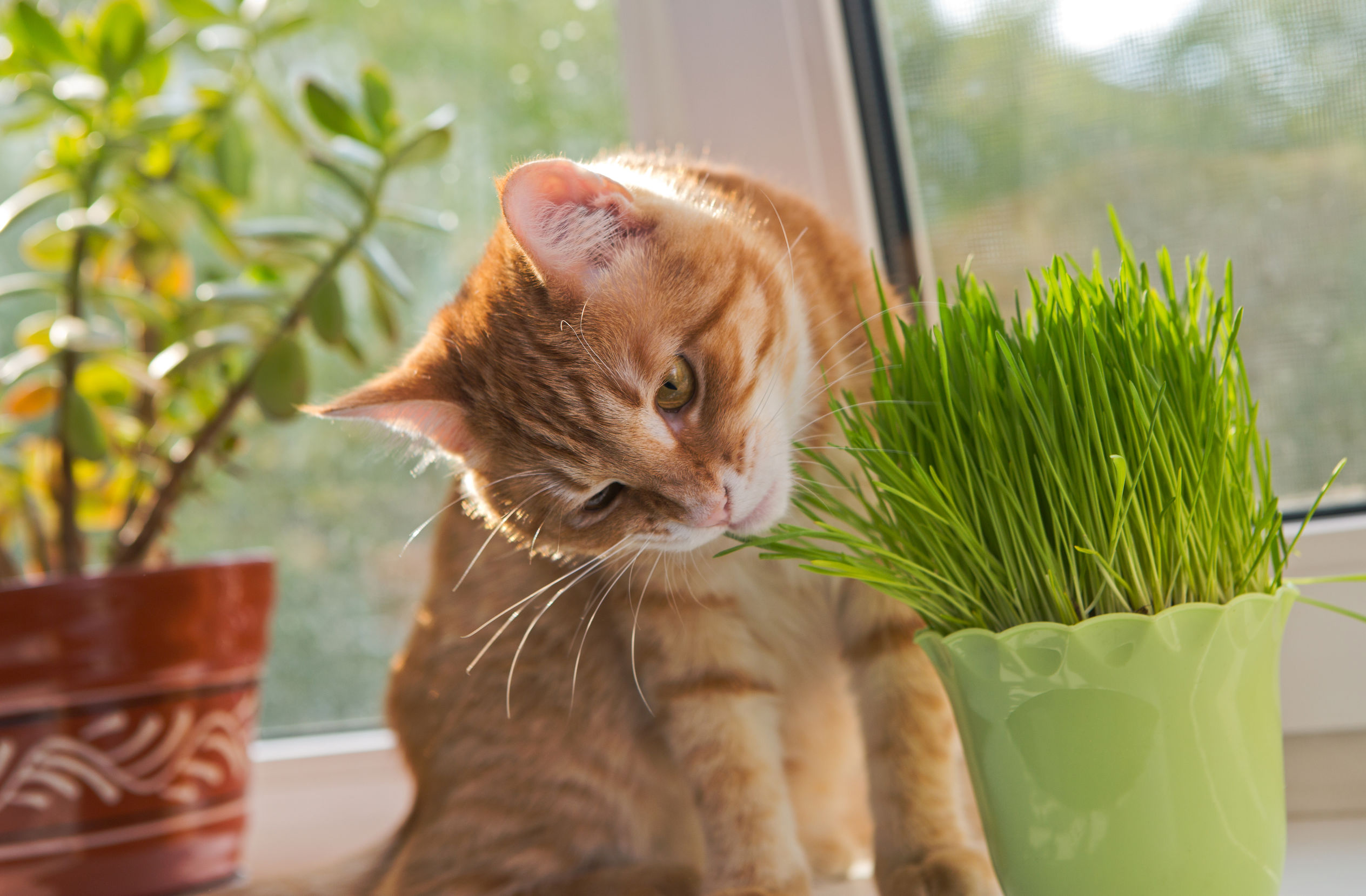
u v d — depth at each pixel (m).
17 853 0.88
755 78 0.94
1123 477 0.61
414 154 0.94
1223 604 0.63
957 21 0.92
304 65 1.10
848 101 0.93
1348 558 0.81
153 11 1.13
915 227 0.94
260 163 1.12
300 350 0.93
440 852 0.88
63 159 0.97
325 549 1.09
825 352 0.84
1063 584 0.64
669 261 0.79
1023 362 0.64
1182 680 0.63
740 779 0.82
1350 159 0.85
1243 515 0.65
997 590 0.65
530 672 0.89
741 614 0.86
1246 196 0.87
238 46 0.99
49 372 1.00
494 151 1.06
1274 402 0.87
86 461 0.97
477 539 0.92
